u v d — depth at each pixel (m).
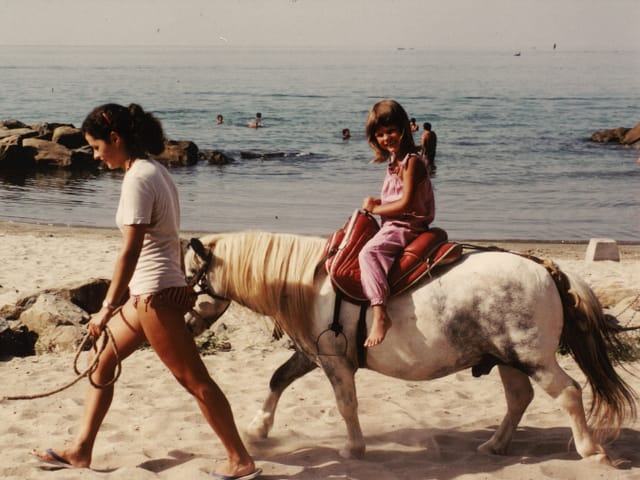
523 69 181.50
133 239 4.05
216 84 95.94
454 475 4.49
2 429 5.34
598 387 4.52
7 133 31.27
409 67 192.25
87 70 154.00
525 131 43.53
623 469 4.52
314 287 4.57
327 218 19.83
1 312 8.41
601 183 25.92
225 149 34.44
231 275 4.63
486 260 4.49
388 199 4.58
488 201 22.33
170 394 6.27
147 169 4.13
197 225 18.61
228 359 7.35
